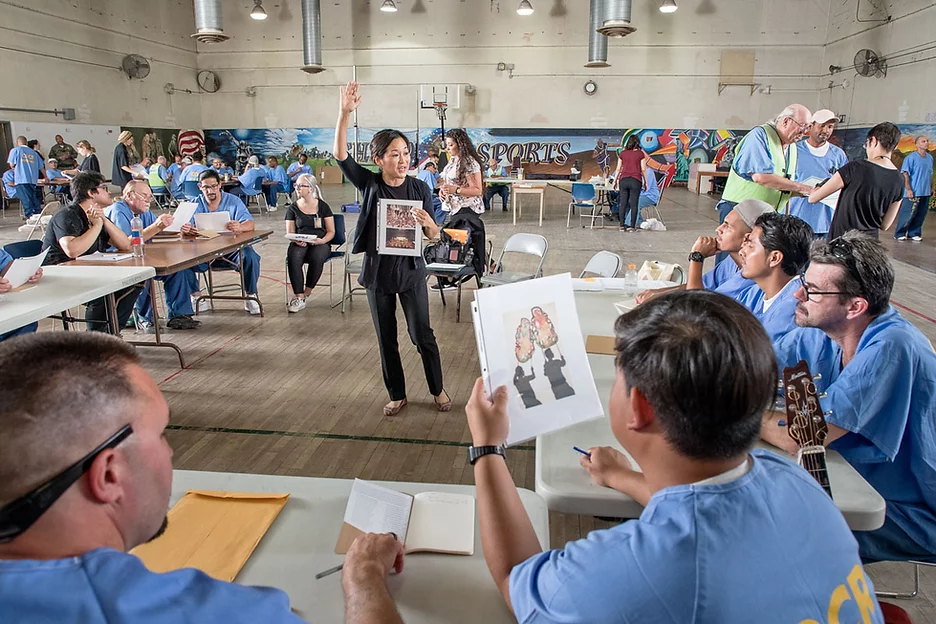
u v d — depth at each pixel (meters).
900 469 1.51
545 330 1.20
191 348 4.27
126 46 14.08
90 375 0.60
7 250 3.62
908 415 1.46
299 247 5.11
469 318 5.05
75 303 2.69
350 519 1.13
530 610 0.76
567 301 1.22
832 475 1.31
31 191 10.62
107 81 13.56
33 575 0.54
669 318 0.78
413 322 3.09
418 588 0.98
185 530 1.10
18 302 2.58
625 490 1.21
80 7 12.69
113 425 0.60
